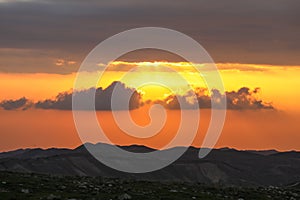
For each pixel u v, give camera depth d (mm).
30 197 83625
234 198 104938
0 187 89750
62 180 106062
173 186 112688
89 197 88000
